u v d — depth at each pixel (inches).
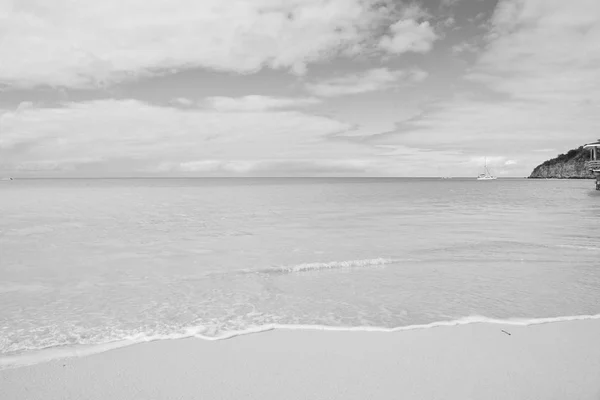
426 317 346.6
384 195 2711.6
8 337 302.5
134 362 259.4
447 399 213.3
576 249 669.3
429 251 661.3
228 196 2495.1
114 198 2192.4
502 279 477.1
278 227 981.8
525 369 247.4
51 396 217.6
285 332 312.3
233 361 260.7
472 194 2901.1
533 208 1595.7
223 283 464.8
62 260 590.2
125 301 395.2
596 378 235.9
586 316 345.4
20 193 2711.6
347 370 247.6
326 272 520.4
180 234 857.5
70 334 309.0
